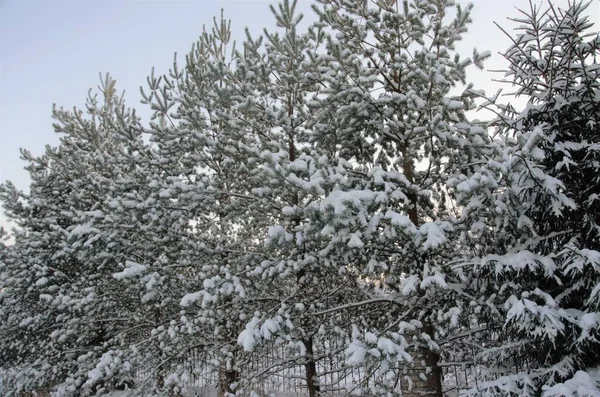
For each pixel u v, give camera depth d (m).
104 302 9.70
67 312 10.70
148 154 8.57
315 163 5.66
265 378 7.17
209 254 7.96
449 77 5.94
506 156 4.99
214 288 6.20
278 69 7.30
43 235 11.30
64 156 11.82
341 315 7.18
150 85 7.88
